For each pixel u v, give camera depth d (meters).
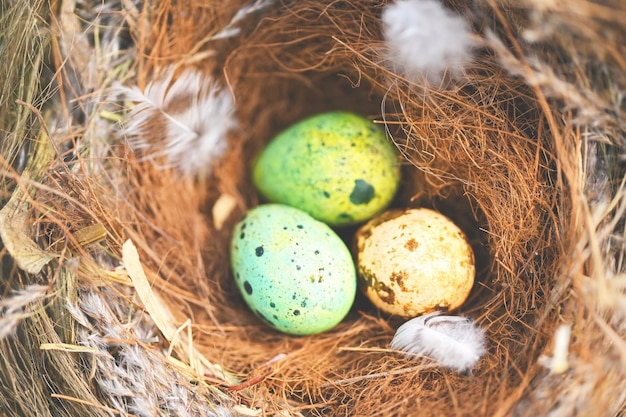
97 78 0.20
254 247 0.19
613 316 0.18
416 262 0.19
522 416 0.18
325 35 0.21
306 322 0.19
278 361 0.20
